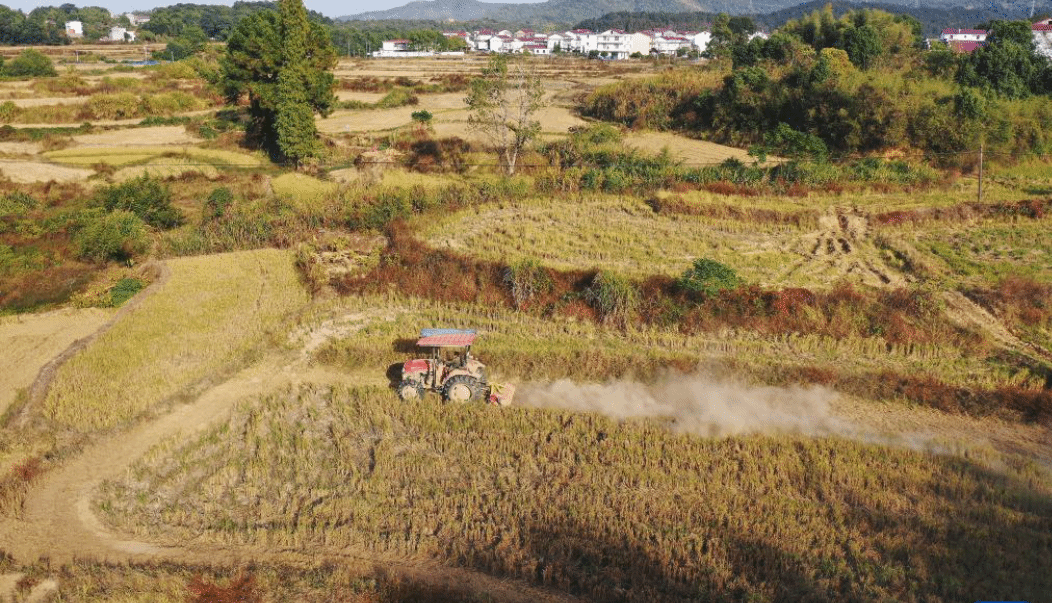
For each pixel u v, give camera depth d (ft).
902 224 99.71
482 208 106.32
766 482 46.26
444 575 38.91
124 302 77.51
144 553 40.78
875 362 63.82
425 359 60.70
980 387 58.80
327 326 70.33
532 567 38.99
